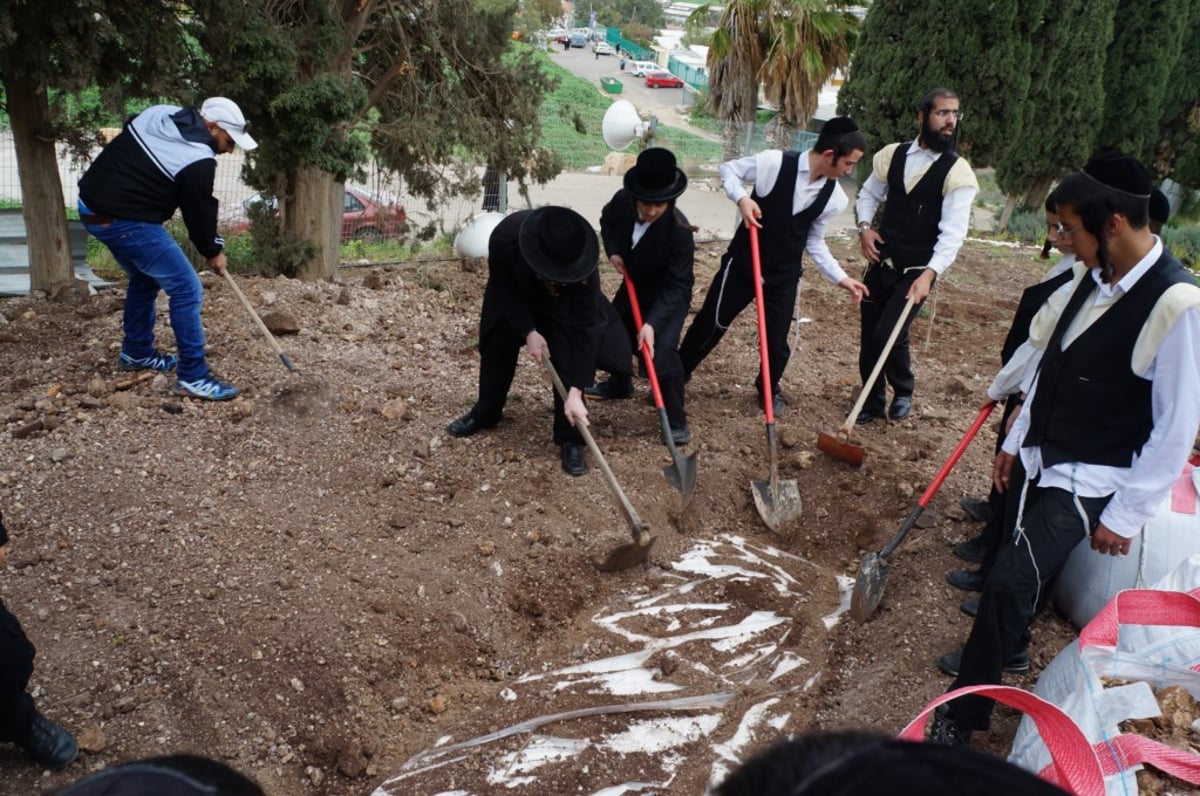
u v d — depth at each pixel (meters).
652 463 5.41
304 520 4.73
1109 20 14.46
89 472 4.86
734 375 7.09
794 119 16.31
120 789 1.00
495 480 5.20
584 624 4.42
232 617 4.02
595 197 21.70
